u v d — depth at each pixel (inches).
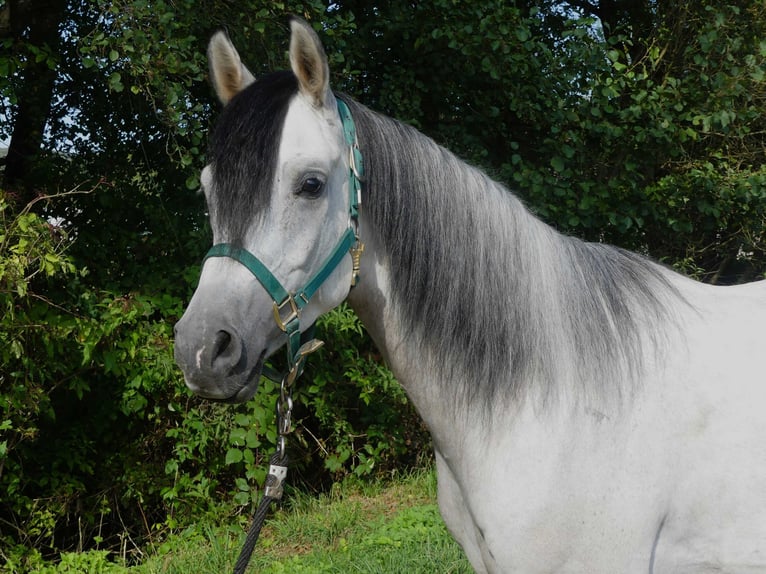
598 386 63.1
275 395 177.8
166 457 188.9
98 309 165.6
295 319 61.4
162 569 152.2
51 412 156.3
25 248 139.9
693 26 220.7
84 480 184.5
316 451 205.5
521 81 201.8
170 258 191.0
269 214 59.1
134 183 197.9
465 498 67.0
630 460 61.5
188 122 160.4
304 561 146.1
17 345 141.6
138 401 169.6
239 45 166.4
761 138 240.8
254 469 177.2
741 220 233.3
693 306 69.1
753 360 64.6
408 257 66.3
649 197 213.6
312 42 59.7
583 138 208.1
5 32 168.1
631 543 60.7
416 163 67.2
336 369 194.5
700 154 233.3
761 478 61.2
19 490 168.1
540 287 66.5
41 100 197.3
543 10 249.1
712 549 62.6
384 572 132.1
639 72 227.8
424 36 196.5
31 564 159.3
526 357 64.3
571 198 201.6
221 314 58.0
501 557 62.7
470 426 65.2
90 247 182.7
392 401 206.2
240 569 64.6
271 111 60.1
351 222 63.8
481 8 189.8
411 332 67.1
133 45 150.6
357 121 66.6
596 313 66.2
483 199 68.0
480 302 65.7
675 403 63.1
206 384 57.4
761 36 213.8
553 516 60.9
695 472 62.2
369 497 194.2
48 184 191.0
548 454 61.6
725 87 202.4
